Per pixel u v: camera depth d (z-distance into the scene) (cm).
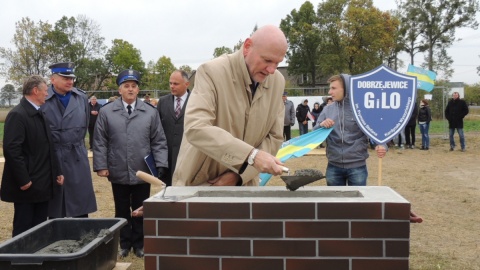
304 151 476
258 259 219
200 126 250
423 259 518
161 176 503
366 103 459
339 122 503
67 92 480
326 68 4622
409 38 5175
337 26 4472
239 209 220
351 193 246
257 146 292
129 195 510
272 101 286
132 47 5050
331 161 514
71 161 473
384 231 213
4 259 261
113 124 494
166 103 530
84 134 491
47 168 448
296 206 216
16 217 448
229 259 221
